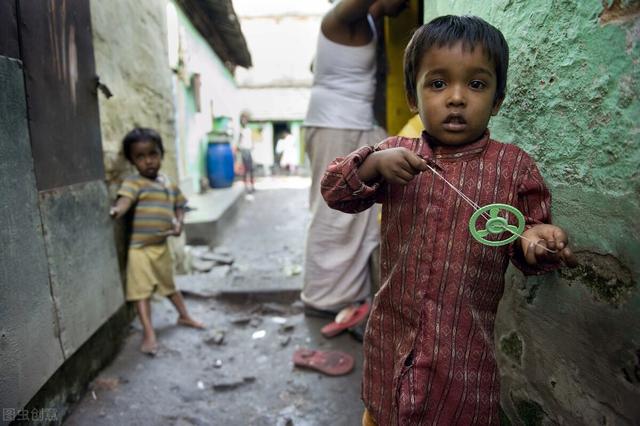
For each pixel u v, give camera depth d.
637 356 0.95
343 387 2.22
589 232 1.08
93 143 2.31
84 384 2.15
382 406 1.17
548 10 1.17
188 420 1.98
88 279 2.12
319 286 2.77
